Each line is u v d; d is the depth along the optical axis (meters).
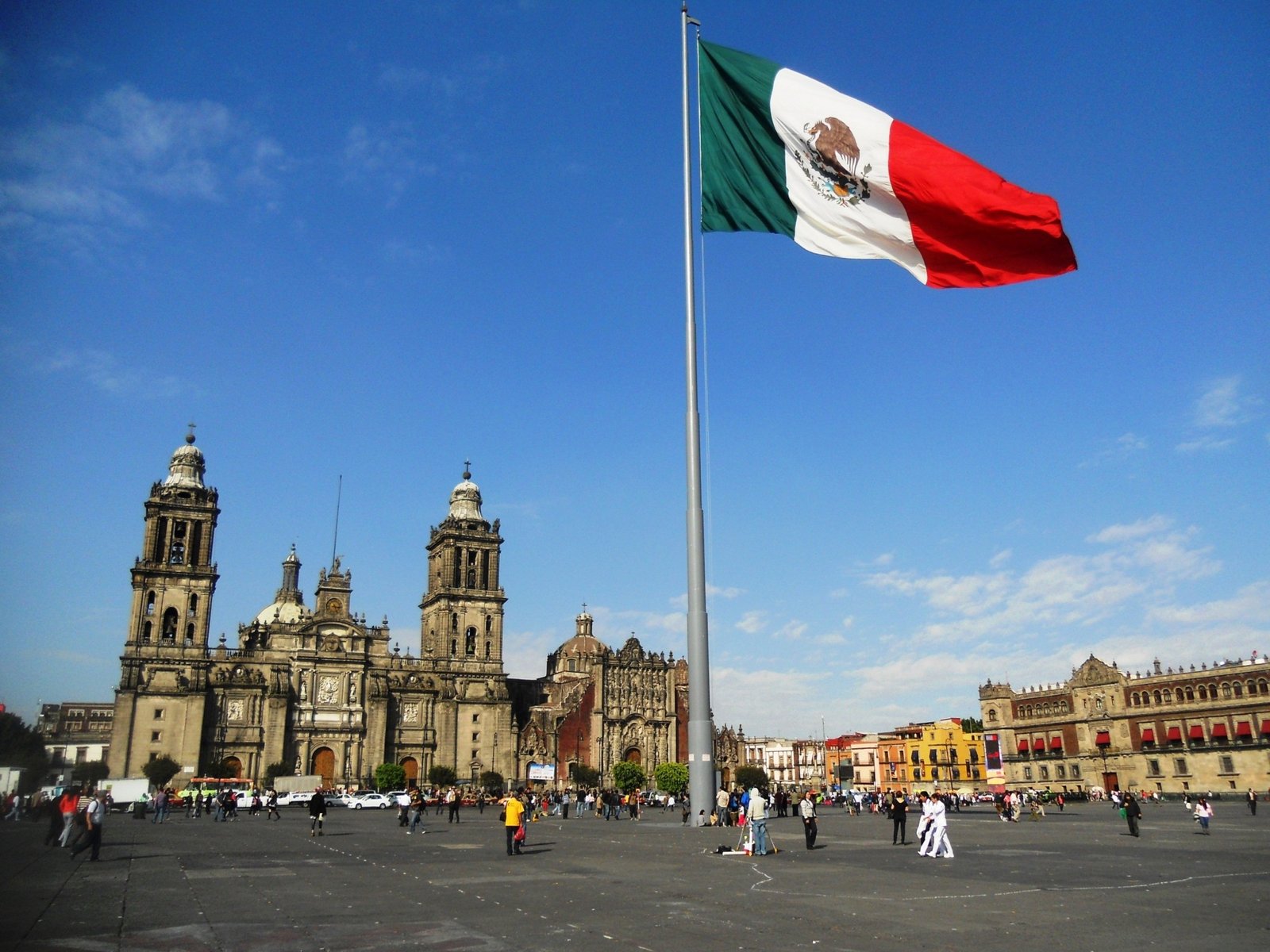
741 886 30.20
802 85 37.62
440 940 21.16
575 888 30.25
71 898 28.16
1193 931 21.47
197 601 168.00
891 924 22.70
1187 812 102.25
